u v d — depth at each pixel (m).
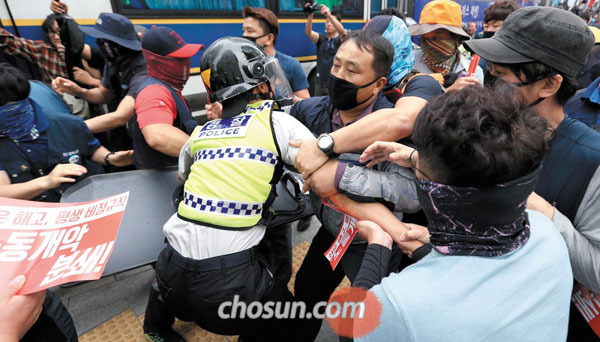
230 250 1.21
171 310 1.35
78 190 1.78
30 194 1.66
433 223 0.68
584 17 6.01
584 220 0.96
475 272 0.61
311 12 4.62
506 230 0.63
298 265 2.57
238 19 4.23
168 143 1.75
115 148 3.05
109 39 2.17
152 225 1.72
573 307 1.16
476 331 0.58
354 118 1.38
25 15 2.80
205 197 1.21
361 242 1.37
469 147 0.54
